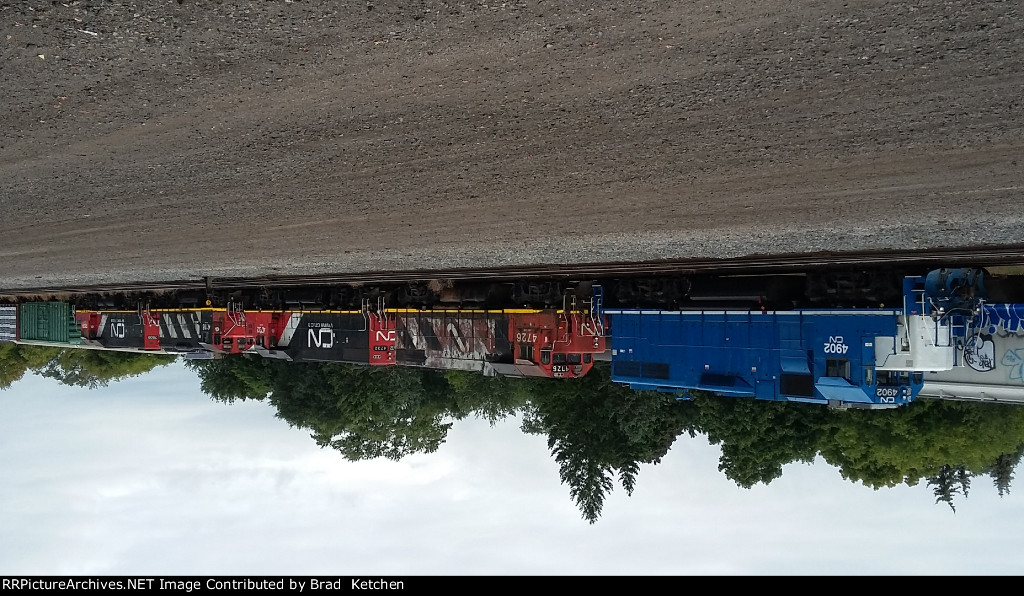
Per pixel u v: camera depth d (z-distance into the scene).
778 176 8.03
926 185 7.72
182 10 7.50
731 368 11.46
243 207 10.40
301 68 7.82
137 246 12.28
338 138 8.57
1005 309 9.45
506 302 13.46
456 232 10.08
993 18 6.40
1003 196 7.53
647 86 7.49
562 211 9.14
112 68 7.98
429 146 8.49
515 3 7.14
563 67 7.47
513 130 8.12
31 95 8.27
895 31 6.66
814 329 10.57
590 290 12.91
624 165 8.27
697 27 7.00
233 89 8.05
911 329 9.57
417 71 7.75
